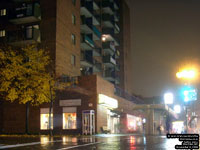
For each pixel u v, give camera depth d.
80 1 47.69
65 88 37.81
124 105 50.53
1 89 33.25
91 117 35.12
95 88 36.81
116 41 64.50
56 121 37.22
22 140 22.42
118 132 46.28
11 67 33.47
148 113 42.12
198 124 35.53
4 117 39.59
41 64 33.91
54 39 38.75
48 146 17.33
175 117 50.69
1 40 42.28
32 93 32.88
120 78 66.00
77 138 26.91
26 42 39.34
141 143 19.67
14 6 42.81
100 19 60.47
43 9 40.25
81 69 50.19
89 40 48.66
